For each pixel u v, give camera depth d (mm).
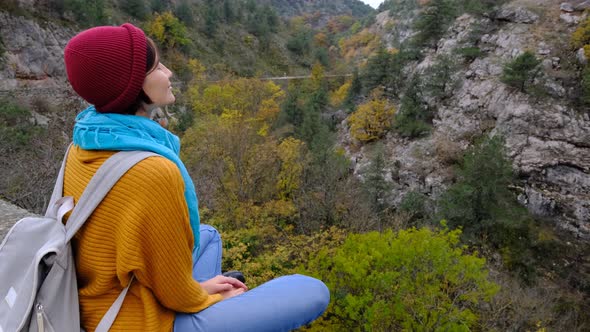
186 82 59312
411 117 39062
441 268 7230
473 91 37250
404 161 35062
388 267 7504
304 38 95938
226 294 1655
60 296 1175
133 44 1226
